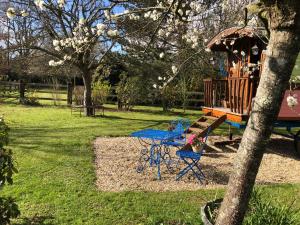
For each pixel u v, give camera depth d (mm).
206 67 14680
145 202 5805
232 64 11180
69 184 6539
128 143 10445
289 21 2818
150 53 15086
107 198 5918
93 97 18859
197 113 18734
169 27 6477
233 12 9195
